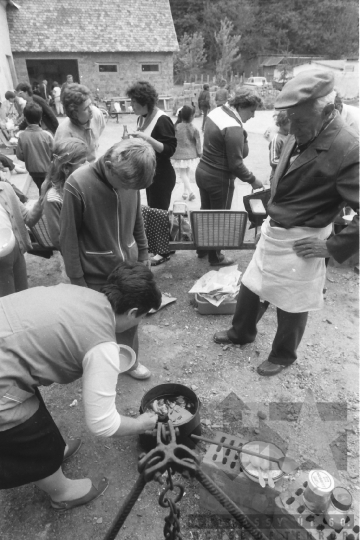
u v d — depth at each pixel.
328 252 2.42
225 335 3.43
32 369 1.64
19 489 2.32
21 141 5.44
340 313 3.85
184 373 3.13
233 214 3.81
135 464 2.45
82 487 2.22
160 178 4.26
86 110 3.45
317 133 2.24
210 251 4.46
